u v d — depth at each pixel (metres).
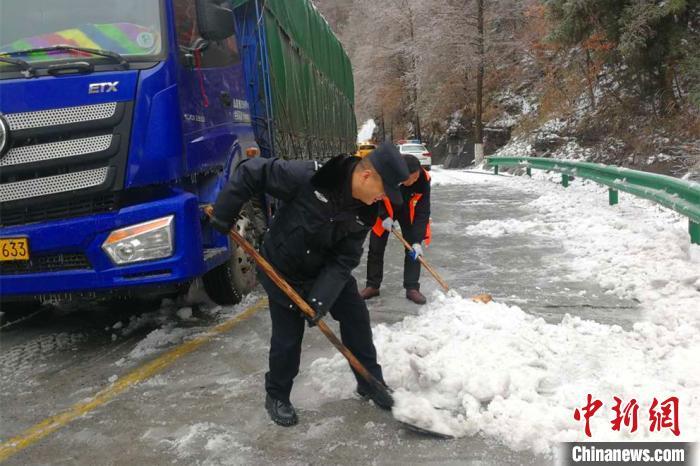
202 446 2.86
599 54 16.95
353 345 3.19
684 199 6.83
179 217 3.97
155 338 4.43
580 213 9.46
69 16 4.14
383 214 4.64
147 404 3.35
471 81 32.34
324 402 3.28
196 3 4.40
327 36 11.02
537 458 2.66
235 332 4.50
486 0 29.19
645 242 6.52
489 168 23.70
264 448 2.82
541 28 24.17
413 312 4.86
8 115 3.85
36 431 3.08
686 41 14.43
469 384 3.20
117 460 2.78
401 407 2.95
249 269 5.34
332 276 2.85
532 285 5.50
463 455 2.71
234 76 5.55
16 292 4.02
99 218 3.89
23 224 3.96
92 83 3.87
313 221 2.77
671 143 14.28
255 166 2.83
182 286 4.91
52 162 3.87
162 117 4.00
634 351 3.70
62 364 4.05
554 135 19.56
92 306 5.45
